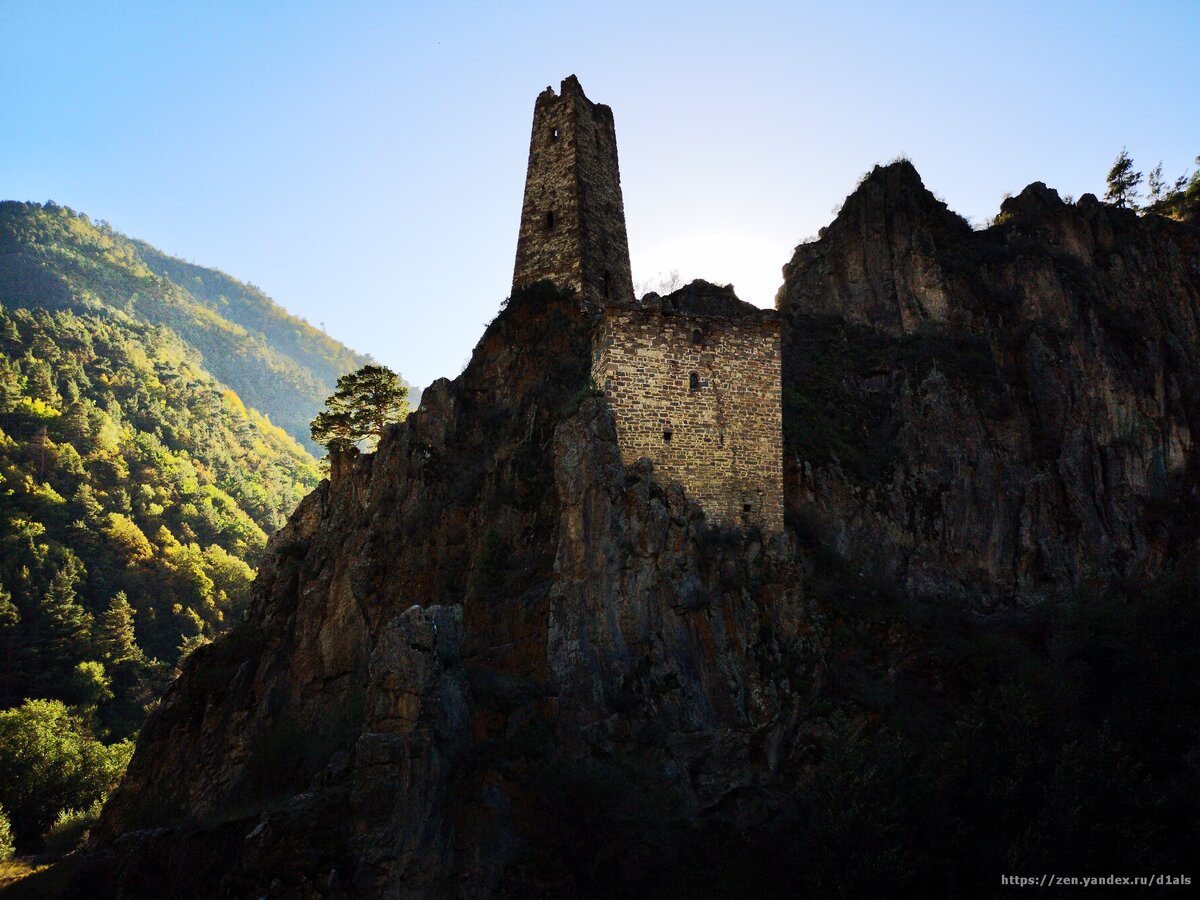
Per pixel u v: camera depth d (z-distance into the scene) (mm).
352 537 48312
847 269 54812
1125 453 47094
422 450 47969
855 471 45031
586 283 51344
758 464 39000
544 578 37500
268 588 52625
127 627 100312
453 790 30891
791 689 34969
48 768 68500
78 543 114125
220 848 32469
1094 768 31078
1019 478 45875
